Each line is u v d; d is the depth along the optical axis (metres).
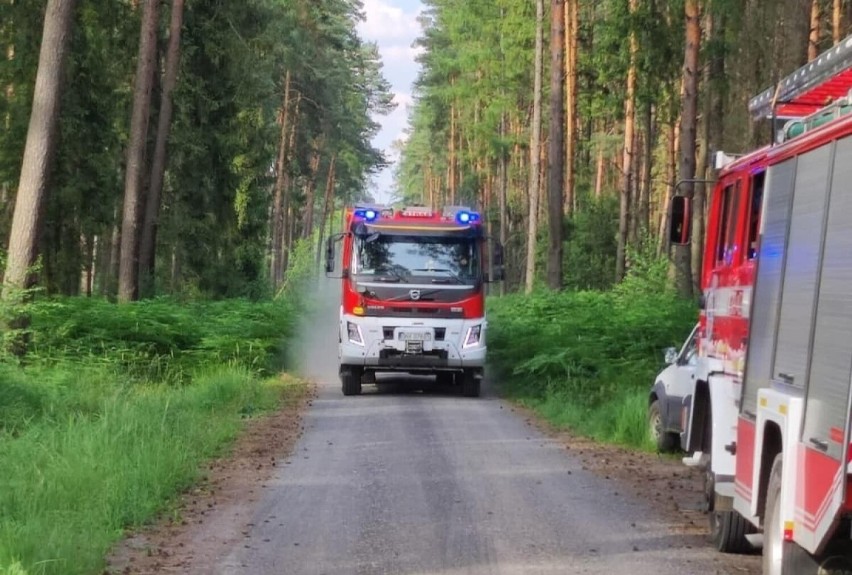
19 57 27.84
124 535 9.56
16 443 12.30
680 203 11.00
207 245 36.62
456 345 21.36
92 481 10.47
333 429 16.73
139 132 28.08
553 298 30.23
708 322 10.34
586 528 10.05
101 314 22.81
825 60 8.92
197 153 34.69
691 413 10.47
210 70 34.41
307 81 66.12
